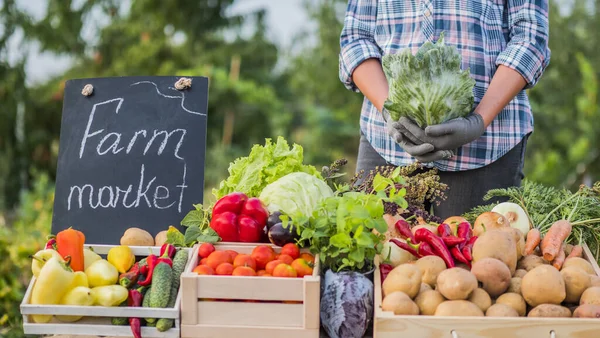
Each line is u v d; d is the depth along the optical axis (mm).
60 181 2344
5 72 6246
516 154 2418
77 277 1804
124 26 8492
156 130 2342
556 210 2238
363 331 1766
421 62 2029
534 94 7266
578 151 6762
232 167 2365
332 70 8680
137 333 1743
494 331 1629
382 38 2395
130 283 1842
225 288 1729
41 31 6637
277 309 1736
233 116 8867
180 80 2363
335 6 8508
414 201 2156
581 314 1676
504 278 1753
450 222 2023
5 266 4105
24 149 6504
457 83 2053
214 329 1748
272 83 9688
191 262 1831
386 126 2391
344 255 1823
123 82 2393
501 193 2248
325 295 1783
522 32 2293
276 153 2332
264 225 1982
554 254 1887
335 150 9914
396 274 1755
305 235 1810
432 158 2133
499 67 2268
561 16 6957
